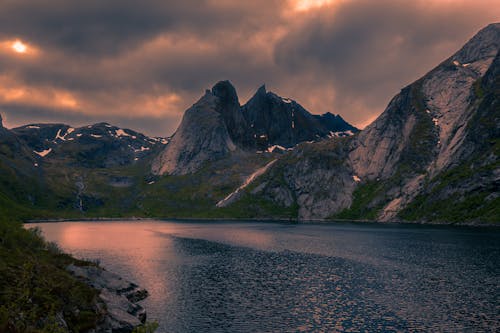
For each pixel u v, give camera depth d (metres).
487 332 55.03
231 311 66.75
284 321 61.25
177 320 61.81
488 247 139.38
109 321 54.03
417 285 84.00
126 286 76.56
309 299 74.25
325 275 97.50
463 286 82.25
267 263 117.69
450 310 65.50
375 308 67.56
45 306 46.44
